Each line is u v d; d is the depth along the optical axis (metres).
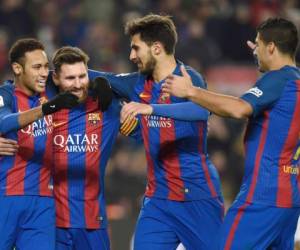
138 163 45.81
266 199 23.89
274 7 57.50
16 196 25.73
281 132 23.78
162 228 26.56
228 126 49.53
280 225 24.03
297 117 23.78
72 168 26.58
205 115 25.00
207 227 26.66
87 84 26.00
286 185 23.95
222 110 23.00
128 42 54.50
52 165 26.28
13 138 25.59
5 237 25.81
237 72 53.22
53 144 26.47
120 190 44.78
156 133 26.38
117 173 45.31
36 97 26.00
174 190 26.52
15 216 25.78
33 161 25.80
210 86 52.59
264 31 24.12
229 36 56.12
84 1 58.59
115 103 26.91
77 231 26.73
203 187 26.66
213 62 53.38
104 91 26.16
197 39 53.19
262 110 23.73
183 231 26.64
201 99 22.91
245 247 23.98
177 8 55.59
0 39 54.81
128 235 37.91
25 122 24.09
